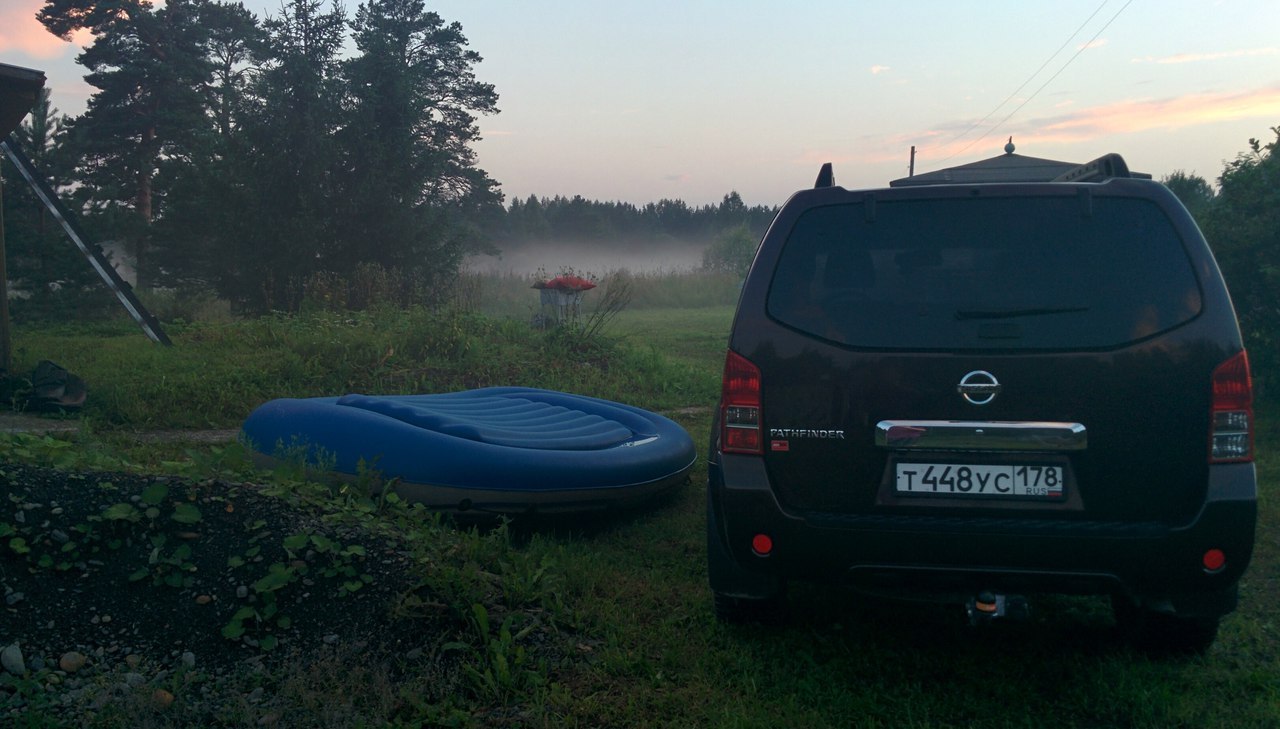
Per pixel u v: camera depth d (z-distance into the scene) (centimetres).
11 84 855
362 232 1978
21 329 1625
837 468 303
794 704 291
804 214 319
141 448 654
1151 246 296
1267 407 849
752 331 311
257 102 1973
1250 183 838
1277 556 462
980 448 294
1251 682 316
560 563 405
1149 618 331
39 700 272
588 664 315
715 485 323
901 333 301
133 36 3541
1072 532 285
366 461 475
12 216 1792
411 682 290
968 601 302
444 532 411
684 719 283
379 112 2075
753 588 336
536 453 488
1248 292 847
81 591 322
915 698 304
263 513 369
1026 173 1552
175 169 2006
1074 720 294
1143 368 287
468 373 1044
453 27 4381
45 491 354
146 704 271
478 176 4481
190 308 2038
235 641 313
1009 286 299
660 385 1081
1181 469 286
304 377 957
